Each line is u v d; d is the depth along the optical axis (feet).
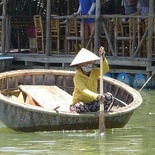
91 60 101.04
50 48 175.83
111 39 167.32
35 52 188.65
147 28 156.97
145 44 162.09
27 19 195.11
